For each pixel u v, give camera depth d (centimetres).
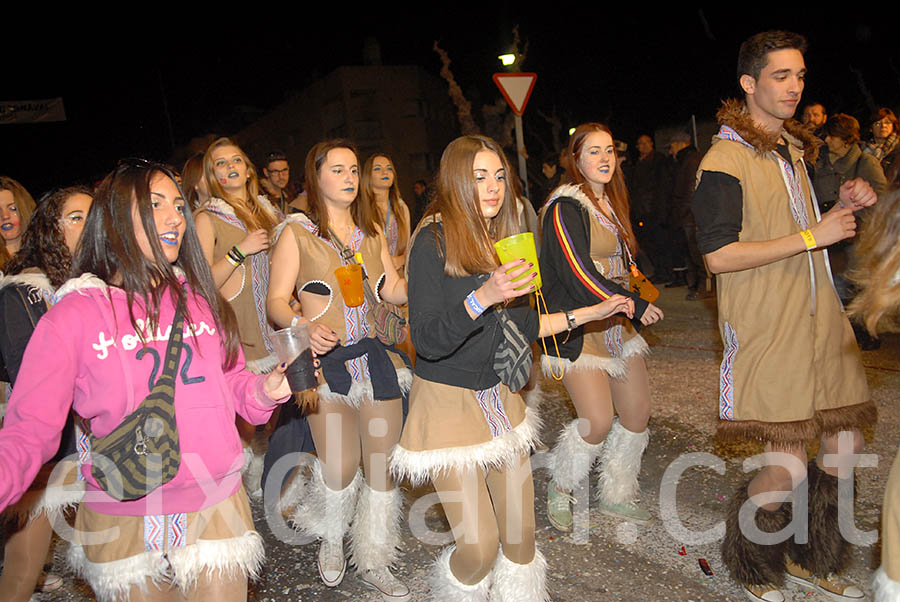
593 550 377
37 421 196
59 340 202
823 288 307
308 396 343
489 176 268
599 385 383
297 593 358
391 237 551
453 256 267
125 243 212
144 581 212
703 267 977
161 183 219
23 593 303
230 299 442
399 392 349
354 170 355
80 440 228
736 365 312
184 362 217
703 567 351
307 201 363
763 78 302
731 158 304
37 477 299
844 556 321
